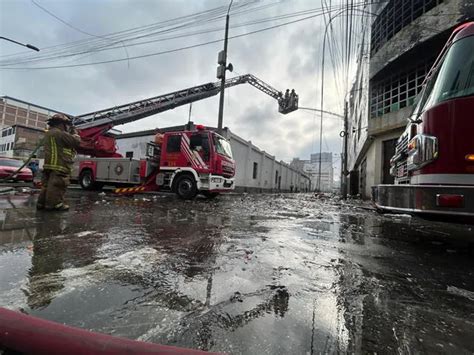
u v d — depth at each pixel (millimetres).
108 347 860
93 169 10680
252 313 1499
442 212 2240
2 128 56250
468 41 2457
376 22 12367
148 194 11047
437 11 8789
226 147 9320
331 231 4102
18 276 1884
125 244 2828
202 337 1260
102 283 1828
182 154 8609
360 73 16281
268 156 26047
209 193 9789
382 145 12305
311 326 1389
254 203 9086
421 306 1648
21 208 4941
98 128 13789
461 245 3277
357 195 17938
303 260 2523
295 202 10961
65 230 3340
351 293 1809
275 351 1170
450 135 2387
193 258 2449
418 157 2680
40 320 962
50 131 4766
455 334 1352
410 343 1267
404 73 10961
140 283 1849
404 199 2518
